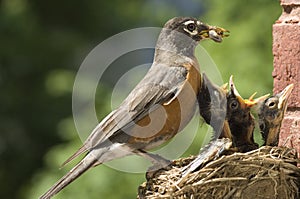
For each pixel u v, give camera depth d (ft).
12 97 82.23
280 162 24.97
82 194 47.34
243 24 50.75
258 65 48.03
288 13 27.17
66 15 89.61
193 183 24.88
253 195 25.00
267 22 50.49
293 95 26.86
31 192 55.47
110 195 47.52
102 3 90.17
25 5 86.84
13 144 81.00
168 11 86.43
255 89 46.42
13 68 83.87
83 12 89.86
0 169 80.23
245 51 49.01
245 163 24.81
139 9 90.02
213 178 24.86
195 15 70.49
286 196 25.26
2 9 85.15
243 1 51.72
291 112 26.96
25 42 84.53
